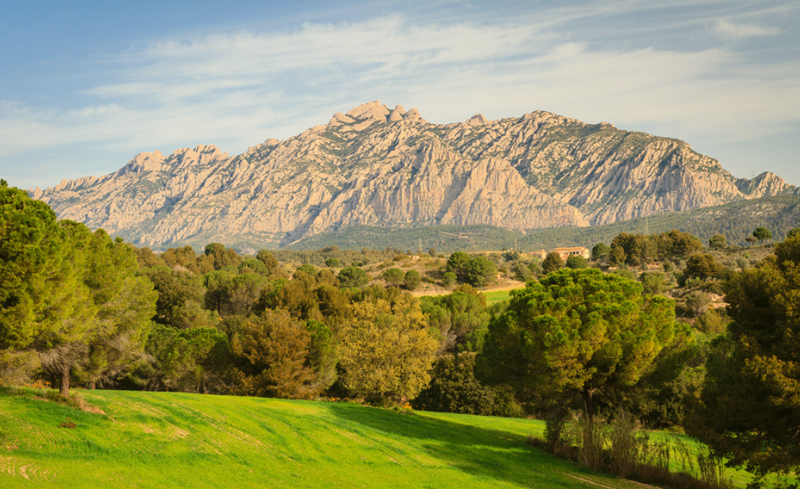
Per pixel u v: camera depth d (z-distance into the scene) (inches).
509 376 1334.9
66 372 962.1
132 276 1238.9
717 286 3853.3
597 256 7234.3
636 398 1445.6
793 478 1110.4
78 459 663.1
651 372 1234.6
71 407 869.8
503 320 1284.4
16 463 606.2
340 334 2110.0
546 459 1135.0
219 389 1877.5
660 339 1218.0
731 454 865.5
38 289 826.8
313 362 1838.1
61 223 1080.2
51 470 606.5
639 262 6481.3
